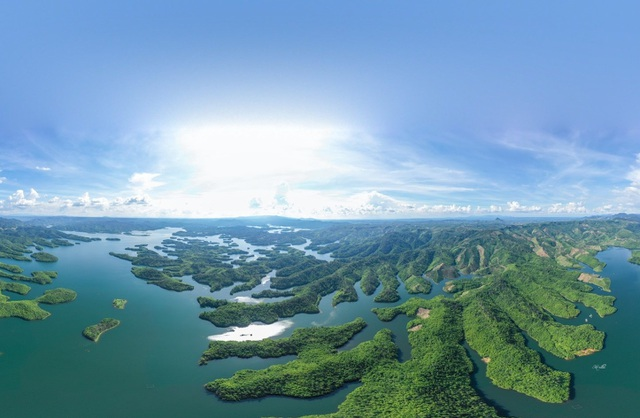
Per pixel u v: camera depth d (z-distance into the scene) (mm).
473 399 178750
